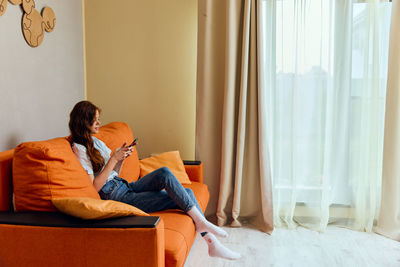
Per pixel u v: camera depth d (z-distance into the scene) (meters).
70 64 2.76
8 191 1.52
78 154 1.77
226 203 2.89
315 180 2.85
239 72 2.85
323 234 2.69
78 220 1.36
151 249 1.30
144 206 1.92
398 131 2.56
